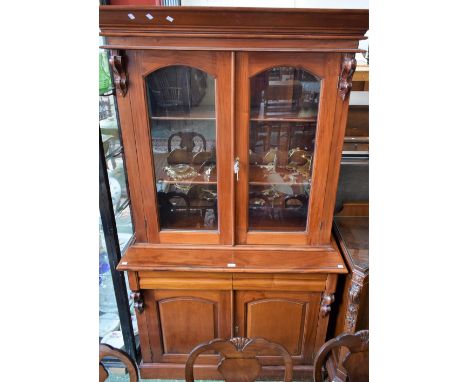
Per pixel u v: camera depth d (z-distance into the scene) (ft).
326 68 3.69
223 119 3.93
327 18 3.33
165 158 4.24
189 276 4.47
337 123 3.93
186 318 4.85
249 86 3.78
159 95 3.90
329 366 5.07
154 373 5.24
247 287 4.54
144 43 3.57
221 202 4.36
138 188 4.29
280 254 4.49
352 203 5.47
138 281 4.51
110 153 4.78
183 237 4.57
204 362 5.16
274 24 3.39
